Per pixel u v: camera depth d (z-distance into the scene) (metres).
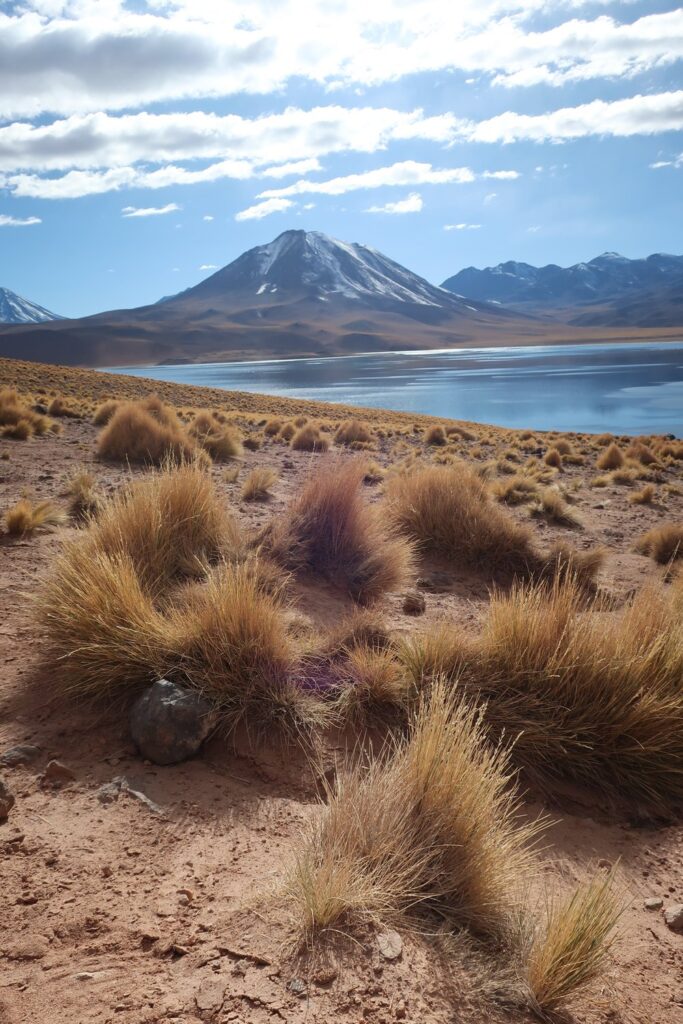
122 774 3.44
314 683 4.32
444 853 2.88
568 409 69.19
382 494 11.57
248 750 3.74
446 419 48.09
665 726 4.34
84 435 17.06
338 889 2.53
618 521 12.39
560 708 4.38
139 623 4.18
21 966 2.28
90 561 4.63
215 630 4.16
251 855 2.97
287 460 16.11
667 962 2.83
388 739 4.05
